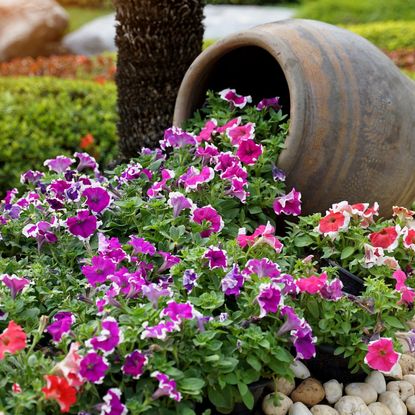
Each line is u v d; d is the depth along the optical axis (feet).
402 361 9.86
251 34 11.17
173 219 9.38
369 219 9.89
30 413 7.09
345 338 8.65
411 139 11.20
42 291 8.65
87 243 9.12
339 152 10.64
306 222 9.89
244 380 7.72
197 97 12.36
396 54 29.09
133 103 14.10
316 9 40.78
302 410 8.49
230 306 8.96
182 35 13.67
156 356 7.31
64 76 29.27
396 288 8.73
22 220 10.16
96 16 57.11
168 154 13.21
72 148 18.10
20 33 39.27
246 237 8.99
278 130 11.68
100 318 8.17
